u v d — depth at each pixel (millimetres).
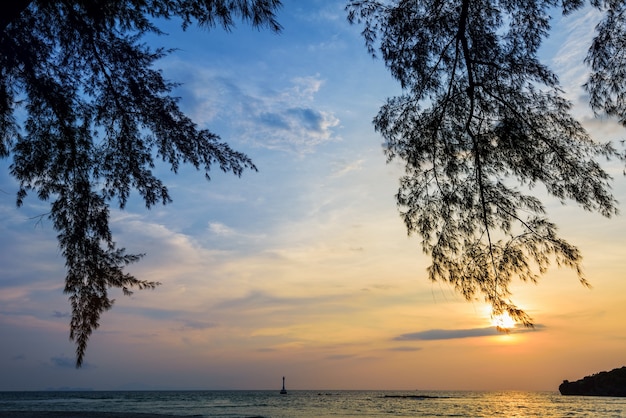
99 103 6191
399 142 5473
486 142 5008
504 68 4926
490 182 4953
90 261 5996
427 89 5387
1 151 6250
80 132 6258
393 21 5273
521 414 51219
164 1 5531
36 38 5918
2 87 5750
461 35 4965
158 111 5949
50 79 6004
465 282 4938
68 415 25844
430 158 5316
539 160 4766
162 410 55000
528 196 4730
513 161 4961
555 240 4445
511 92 4941
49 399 112312
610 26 4426
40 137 6207
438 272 5074
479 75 5113
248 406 71000
